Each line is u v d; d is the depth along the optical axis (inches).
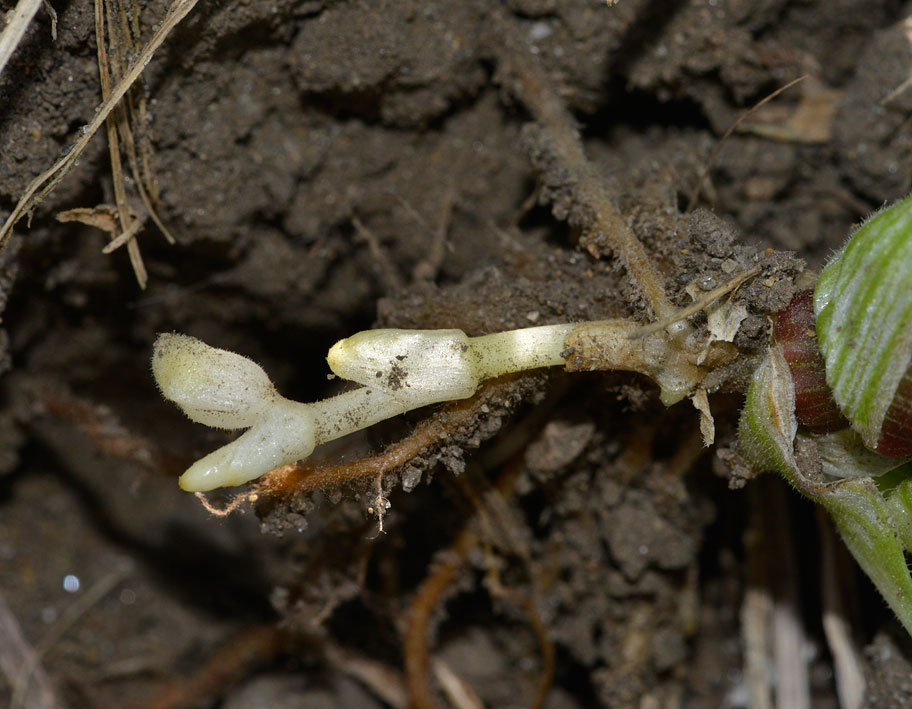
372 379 7.9
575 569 8.8
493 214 8.9
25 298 8.8
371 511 8.1
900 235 7.7
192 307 9.0
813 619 9.1
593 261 8.3
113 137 8.3
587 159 8.5
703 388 8.0
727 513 9.0
